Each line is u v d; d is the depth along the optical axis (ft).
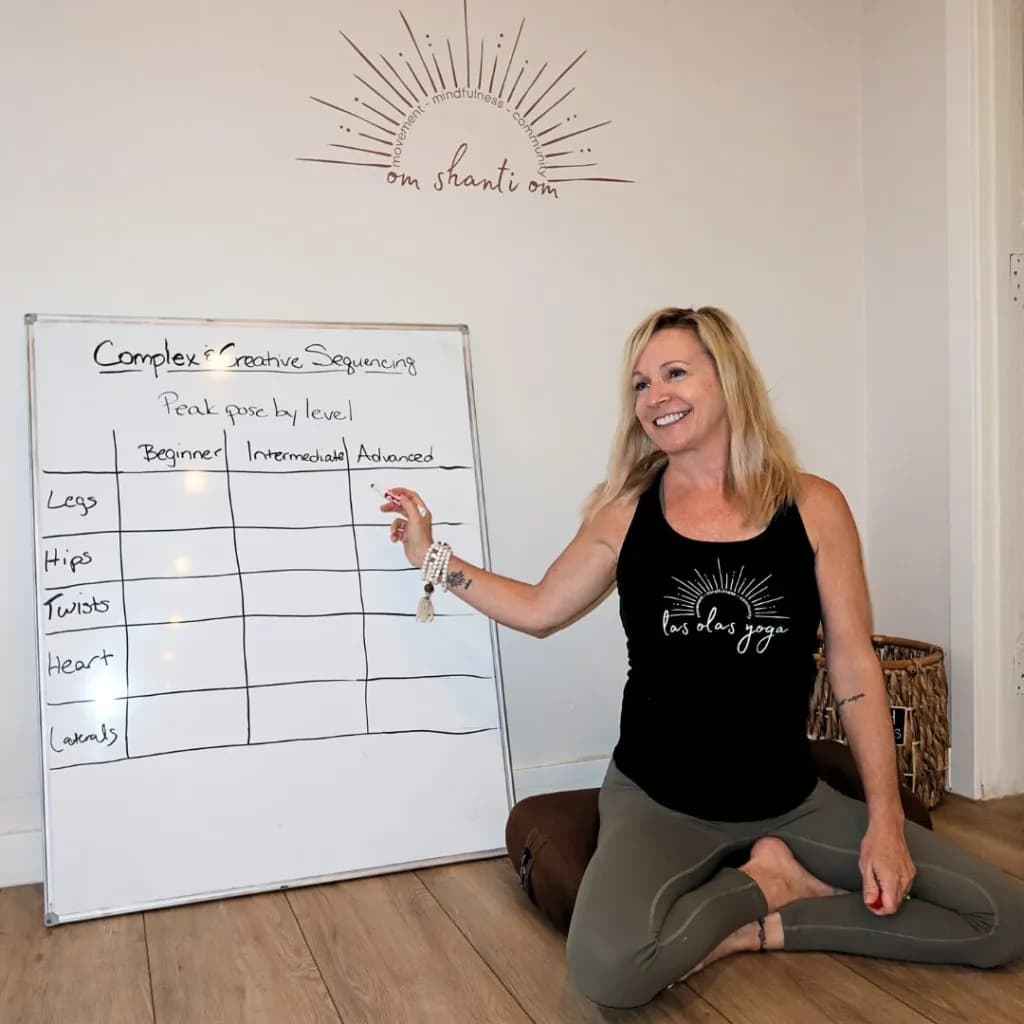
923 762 7.88
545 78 8.18
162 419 6.98
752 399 5.73
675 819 5.53
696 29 8.64
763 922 5.49
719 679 5.54
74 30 6.98
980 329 8.11
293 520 7.13
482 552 7.59
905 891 5.22
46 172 6.93
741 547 5.59
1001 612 8.30
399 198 7.79
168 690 6.64
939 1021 4.97
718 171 8.73
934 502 8.59
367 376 7.53
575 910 5.08
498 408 8.09
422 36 7.83
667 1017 5.05
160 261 7.18
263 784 6.70
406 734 7.10
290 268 7.50
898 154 8.80
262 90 7.42
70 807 6.32
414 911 6.28
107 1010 5.15
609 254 8.40
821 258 9.10
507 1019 5.04
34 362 6.77
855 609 5.62
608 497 6.20
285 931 6.01
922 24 8.49
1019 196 8.21
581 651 8.34
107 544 6.72
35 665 6.94
